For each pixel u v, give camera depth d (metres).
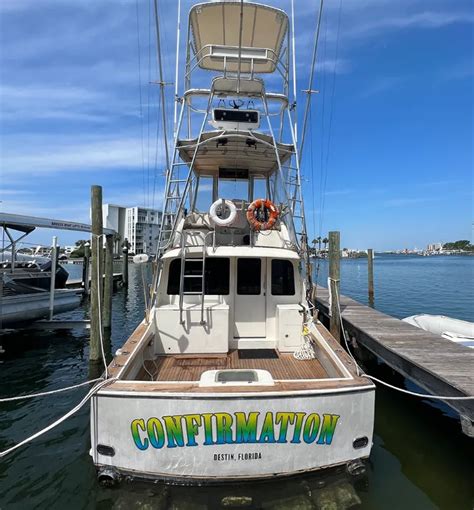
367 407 3.33
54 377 7.59
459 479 4.02
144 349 4.78
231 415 3.09
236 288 5.57
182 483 3.18
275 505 3.21
